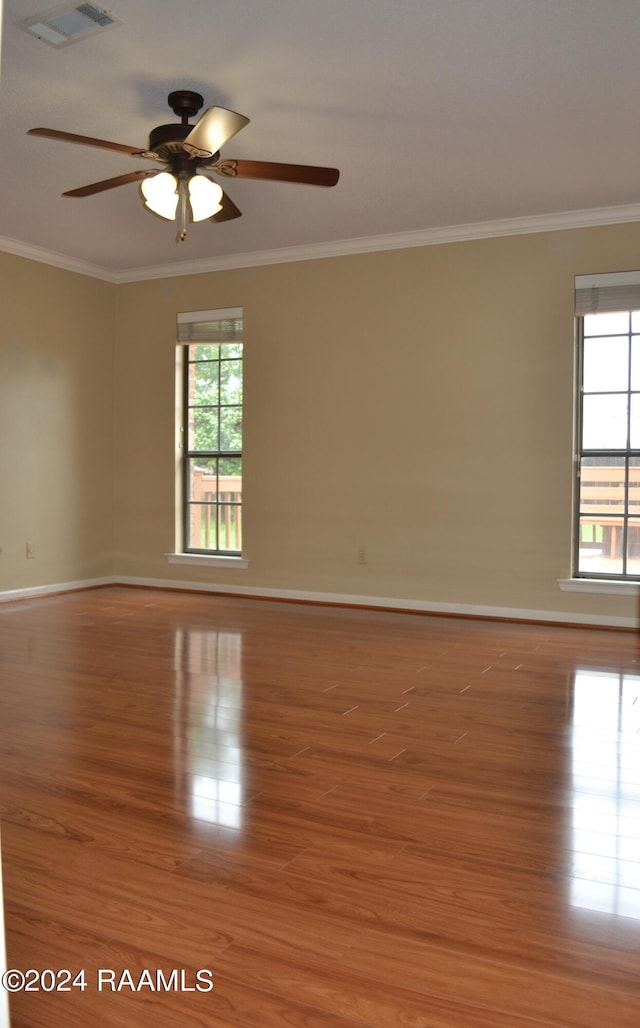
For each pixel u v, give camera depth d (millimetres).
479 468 5660
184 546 6914
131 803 2473
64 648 4594
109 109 3795
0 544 6086
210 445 6770
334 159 4359
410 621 5547
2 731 3141
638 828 2320
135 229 5680
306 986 1587
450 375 5719
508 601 5598
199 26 3072
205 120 3027
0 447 6047
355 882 2000
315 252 6094
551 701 3607
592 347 5391
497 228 5484
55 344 6465
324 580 6203
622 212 5148
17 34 3115
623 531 5340
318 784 2631
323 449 6172
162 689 3752
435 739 3086
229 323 6508
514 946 1729
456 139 4094
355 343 6020
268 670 4125
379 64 3355
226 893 1942
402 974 1625
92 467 6871
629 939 1761
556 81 3492
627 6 2941
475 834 2275
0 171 4559
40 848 2176
